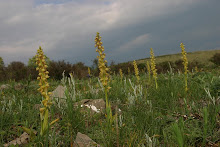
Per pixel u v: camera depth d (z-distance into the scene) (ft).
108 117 8.69
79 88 22.11
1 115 10.30
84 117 10.61
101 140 8.14
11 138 8.80
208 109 9.73
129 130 8.09
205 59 64.34
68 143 8.04
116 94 15.46
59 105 11.93
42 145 7.10
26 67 42.80
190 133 7.94
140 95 13.15
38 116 11.50
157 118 9.92
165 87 17.49
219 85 14.75
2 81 38.32
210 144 7.64
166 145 7.36
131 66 44.86
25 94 18.22
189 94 14.67
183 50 16.14
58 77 37.42
